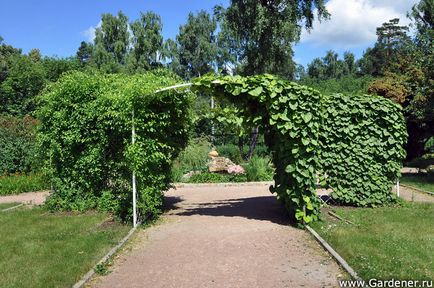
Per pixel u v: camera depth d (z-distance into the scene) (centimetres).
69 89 942
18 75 3844
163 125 873
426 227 757
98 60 4488
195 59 4762
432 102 1442
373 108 968
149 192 845
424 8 2498
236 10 2514
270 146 890
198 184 1495
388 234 702
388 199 1004
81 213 950
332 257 599
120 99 829
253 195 1266
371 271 511
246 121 862
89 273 535
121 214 877
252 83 805
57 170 984
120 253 641
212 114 923
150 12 4288
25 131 1703
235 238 720
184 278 521
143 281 514
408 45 2102
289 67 3080
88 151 944
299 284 494
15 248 661
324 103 975
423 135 1961
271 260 592
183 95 901
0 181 1406
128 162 839
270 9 2533
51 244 680
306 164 801
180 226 830
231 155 2425
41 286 493
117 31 4719
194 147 1778
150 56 4284
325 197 1098
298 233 756
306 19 2592
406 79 1695
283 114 791
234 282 504
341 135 982
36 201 1199
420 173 1742
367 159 982
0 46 5741
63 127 949
